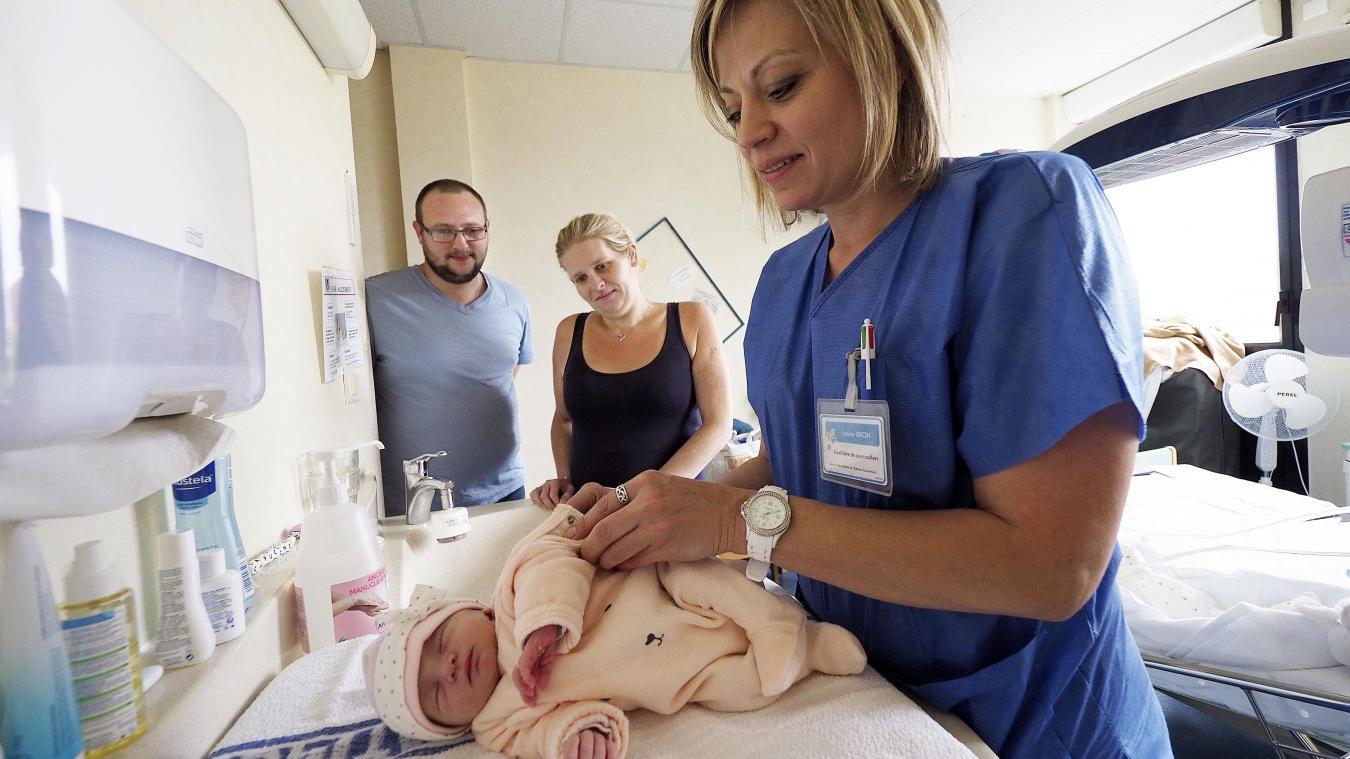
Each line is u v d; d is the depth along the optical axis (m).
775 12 0.54
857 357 0.61
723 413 1.61
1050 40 3.15
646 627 0.64
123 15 0.35
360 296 1.65
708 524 0.60
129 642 0.44
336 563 0.74
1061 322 0.49
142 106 0.37
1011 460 0.50
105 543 0.51
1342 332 1.13
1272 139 1.16
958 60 3.25
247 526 0.77
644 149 3.29
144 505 0.57
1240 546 1.70
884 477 0.59
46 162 0.28
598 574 0.70
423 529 1.21
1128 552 1.75
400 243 2.92
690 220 3.38
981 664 0.60
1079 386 0.47
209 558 0.59
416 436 1.91
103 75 0.33
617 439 1.58
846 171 0.58
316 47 1.22
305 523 0.76
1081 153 1.26
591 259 1.55
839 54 0.54
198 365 0.44
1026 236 0.52
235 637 0.60
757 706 0.59
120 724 0.43
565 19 2.73
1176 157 1.23
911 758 0.49
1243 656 1.32
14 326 0.25
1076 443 0.48
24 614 0.37
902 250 0.60
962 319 0.55
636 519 0.62
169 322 0.39
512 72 3.09
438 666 0.62
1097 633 0.59
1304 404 1.86
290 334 0.98
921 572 0.51
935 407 0.57
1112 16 2.94
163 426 0.43
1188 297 3.34
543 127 3.14
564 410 1.80
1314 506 1.96
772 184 0.62
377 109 2.90
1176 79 1.09
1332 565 1.55
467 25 2.74
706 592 0.66
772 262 0.82
